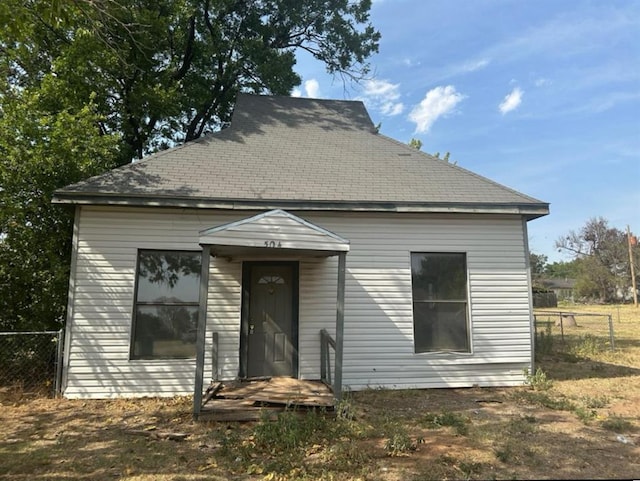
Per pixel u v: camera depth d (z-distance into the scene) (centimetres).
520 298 869
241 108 1192
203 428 570
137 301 782
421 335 846
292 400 627
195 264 809
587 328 1989
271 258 821
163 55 1535
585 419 602
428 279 863
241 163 912
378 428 563
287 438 496
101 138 1002
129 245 784
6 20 579
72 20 668
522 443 508
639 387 806
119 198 750
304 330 818
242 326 802
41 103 1084
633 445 504
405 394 768
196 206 773
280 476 411
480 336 849
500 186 916
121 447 498
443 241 866
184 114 1750
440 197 849
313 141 1074
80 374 744
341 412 597
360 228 849
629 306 4200
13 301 898
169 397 753
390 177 919
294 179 873
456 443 509
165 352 779
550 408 675
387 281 843
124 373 755
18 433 552
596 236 5647
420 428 568
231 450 481
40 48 1155
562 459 459
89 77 1203
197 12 1634
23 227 895
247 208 784
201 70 1788
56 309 899
